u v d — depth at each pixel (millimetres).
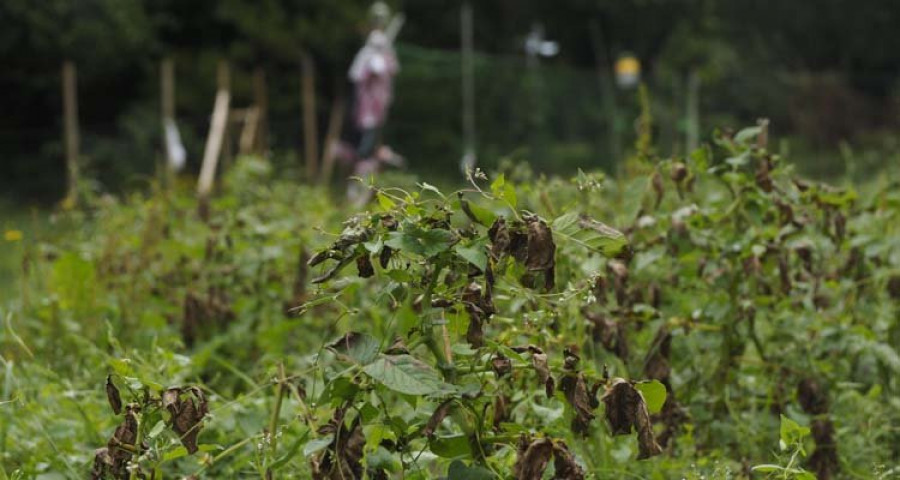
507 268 3637
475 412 3473
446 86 31297
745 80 36281
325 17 30938
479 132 31031
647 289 5617
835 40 41812
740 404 5422
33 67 28172
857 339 5508
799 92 35875
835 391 5535
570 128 30859
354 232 3336
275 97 31281
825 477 5020
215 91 29875
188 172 27109
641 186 5293
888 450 5551
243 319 6934
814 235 5918
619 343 4859
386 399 4957
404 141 30656
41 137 27469
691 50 37719
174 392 3578
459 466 3459
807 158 29422
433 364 3762
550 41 39562
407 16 37281
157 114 28328
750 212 5160
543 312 3924
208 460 4016
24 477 4809
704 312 5199
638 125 6262
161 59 29609
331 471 3418
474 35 38281
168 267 7570
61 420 5273
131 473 3566
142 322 7188
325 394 3369
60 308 7375
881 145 32844
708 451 5156
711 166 5309
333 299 3518
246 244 7301
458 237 3355
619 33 39688
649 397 3477
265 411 5047
